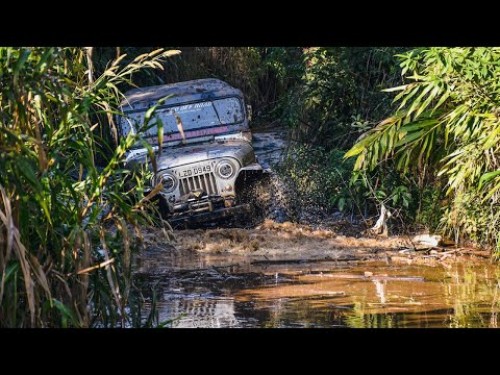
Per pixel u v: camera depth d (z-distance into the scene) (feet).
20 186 21.80
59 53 22.67
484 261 47.09
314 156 60.95
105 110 25.13
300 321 33.42
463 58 39.14
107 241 25.18
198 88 61.98
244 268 44.98
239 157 55.88
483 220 48.73
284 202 58.18
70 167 25.40
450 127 42.88
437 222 54.19
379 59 63.31
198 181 55.36
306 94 65.51
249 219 55.98
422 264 46.26
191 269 44.60
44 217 23.36
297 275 43.04
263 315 34.40
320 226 56.75
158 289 39.65
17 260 21.98
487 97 40.11
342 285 40.57
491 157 44.09
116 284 24.59
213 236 53.11
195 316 34.14
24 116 22.34
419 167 52.80
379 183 58.65
